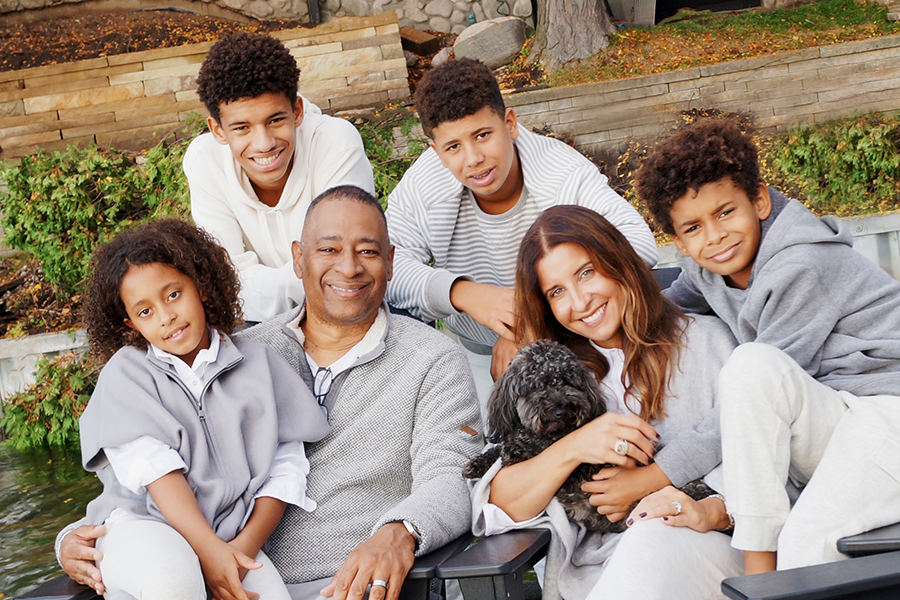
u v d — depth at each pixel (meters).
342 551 2.27
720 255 2.33
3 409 6.84
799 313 2.18
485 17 10.64
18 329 7.32
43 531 4.75
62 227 7.76
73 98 8.89
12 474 6.02
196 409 2.23
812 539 1.80
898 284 2.25
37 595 2.02
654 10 10.26
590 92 8.84
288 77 2.92
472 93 2.75
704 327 2.38
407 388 2.37
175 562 1.86
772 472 1.87
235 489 2.14
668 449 2.15
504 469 2.25
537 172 3.04
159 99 8.89
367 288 2.36
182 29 10.30
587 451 2.11
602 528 2.27
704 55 9.37
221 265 2.44
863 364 2.14
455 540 2.17
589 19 9.52
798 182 8.53
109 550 1.97
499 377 2.54
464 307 2.74
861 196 8.36
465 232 3.22
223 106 2.89
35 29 10.30
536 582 3.32
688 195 2.31
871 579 1.52
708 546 1.99
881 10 9.79
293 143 3.02
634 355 2.32
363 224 2.35
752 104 8.81
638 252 2.76
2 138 8.78
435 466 2.28
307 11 10.59
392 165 8.52
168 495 2.04
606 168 8.75
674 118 8.80
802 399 1.93
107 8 10.61
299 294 2.98
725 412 1.92
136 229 2.35
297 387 2.32
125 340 2.33
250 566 1.98
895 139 8.37
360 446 2.35
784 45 9.39
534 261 2.36
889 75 8.66
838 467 1.88
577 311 2.32
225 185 3.16
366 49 9.19
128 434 2.09
